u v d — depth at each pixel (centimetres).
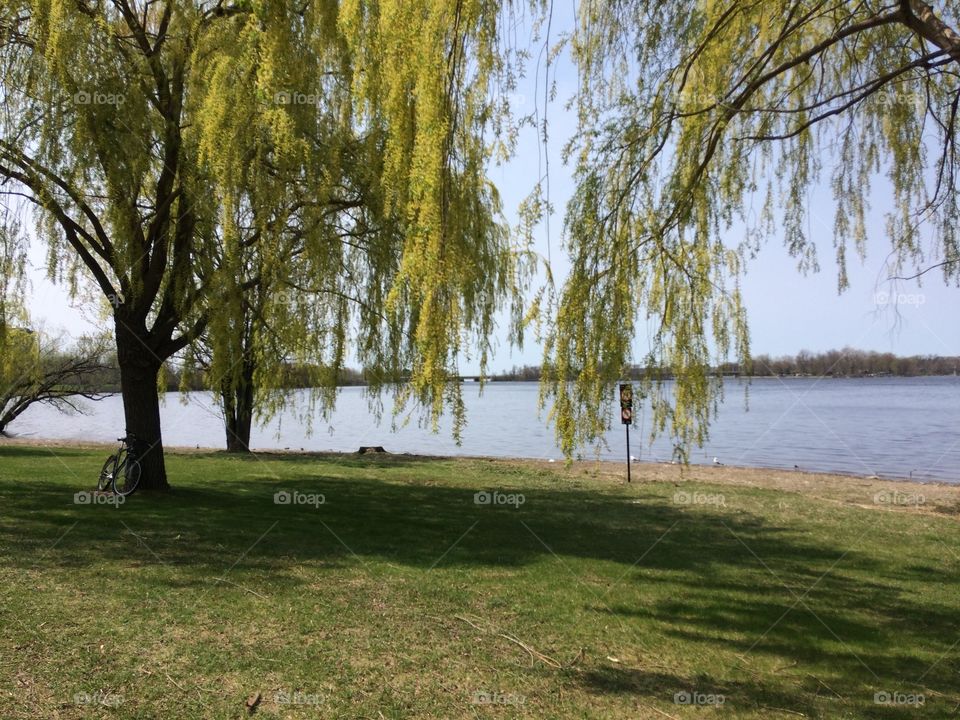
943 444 3103
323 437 3734
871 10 611
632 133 556
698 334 548
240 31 845
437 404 461
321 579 716
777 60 634
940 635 685
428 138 466
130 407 1170
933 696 531
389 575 755
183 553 770
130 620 550
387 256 1066
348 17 567
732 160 603
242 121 806
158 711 416
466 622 627
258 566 743
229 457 2216
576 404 520
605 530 1154
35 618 534
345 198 1045
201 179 939
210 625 556
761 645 632
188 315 1085
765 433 3738
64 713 404
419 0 489
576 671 537
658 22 568
